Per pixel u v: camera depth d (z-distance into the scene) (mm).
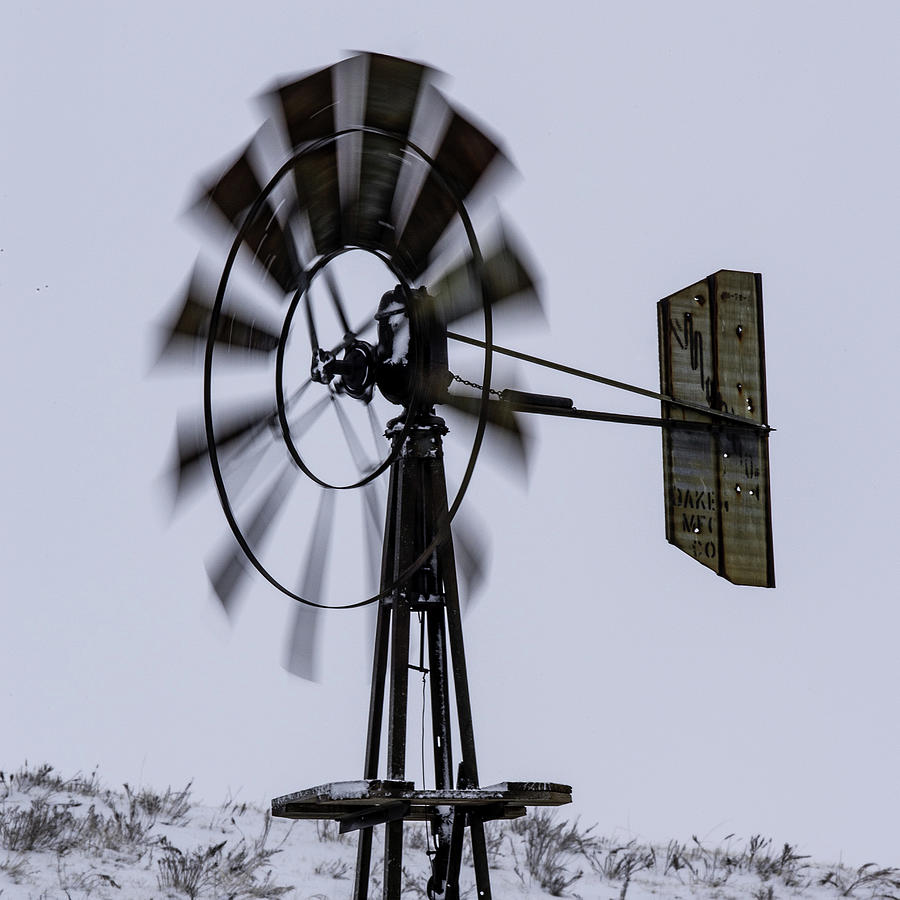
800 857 47531
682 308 35594
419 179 27891
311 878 40031
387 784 24188
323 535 28578
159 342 27141
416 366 27922
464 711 27859
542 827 47219
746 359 35719
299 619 28203
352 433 28922
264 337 27484
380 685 28625
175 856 38844
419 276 28656
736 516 34594
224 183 26750
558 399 31688
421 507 28781
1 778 47281
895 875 48875
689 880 45125
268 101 26359
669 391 34656
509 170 27547
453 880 28016
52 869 36156
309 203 27531
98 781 50156
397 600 28125
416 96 26797
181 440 27234
